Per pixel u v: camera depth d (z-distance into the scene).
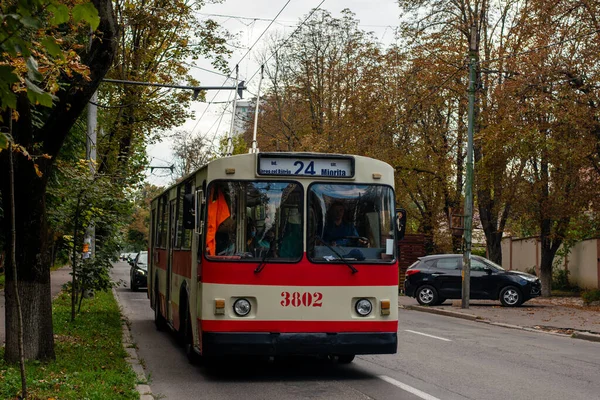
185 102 30.80
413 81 36.94
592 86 24.84
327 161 10.34
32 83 4.85
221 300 9.80
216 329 9.77
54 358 10.41
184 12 29.41
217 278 9.85
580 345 15.66
